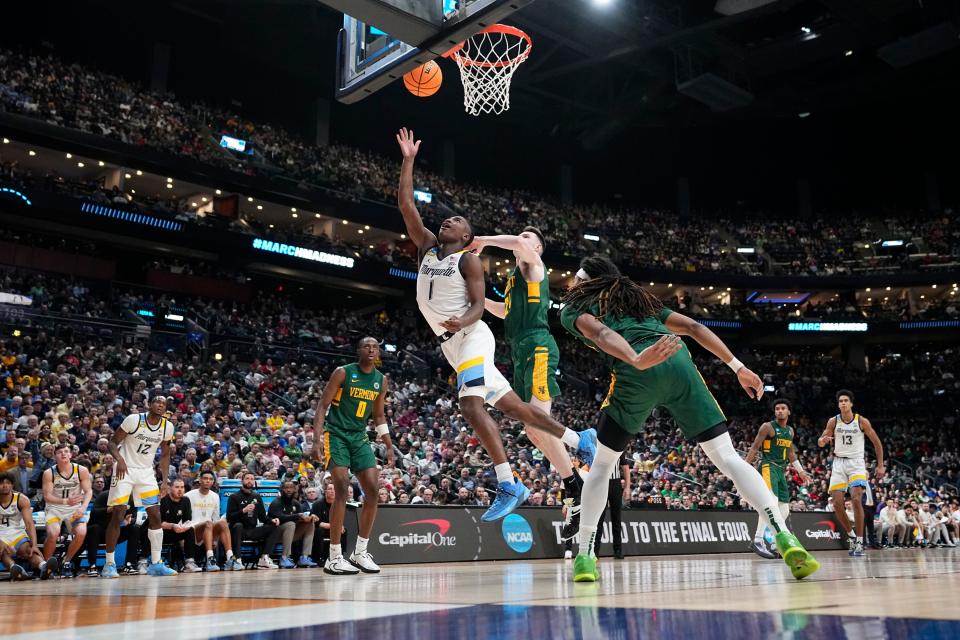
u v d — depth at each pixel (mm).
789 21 27469
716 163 39938
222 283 24188
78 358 16312
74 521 7406
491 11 5805
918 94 33469
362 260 26656
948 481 24312
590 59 28734
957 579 3043
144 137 23984
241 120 29531
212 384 17312
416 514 7477
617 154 38969
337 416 5520
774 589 2584
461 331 4473
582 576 3359
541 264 5078
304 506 9250
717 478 17516
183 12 27281
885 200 40656
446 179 34344
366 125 34531
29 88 22578
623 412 3398
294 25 28016
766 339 33125
